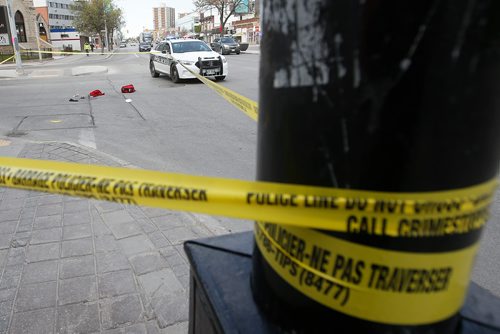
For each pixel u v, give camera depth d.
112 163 5.11
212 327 0.88
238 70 18.53
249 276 0.94
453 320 0.70
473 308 0.81
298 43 0.63
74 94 11.77
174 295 2.41
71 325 2.17
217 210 0.71
